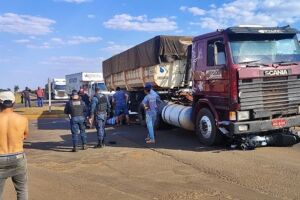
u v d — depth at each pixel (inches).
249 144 428.5
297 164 355.6
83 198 280.2
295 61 436.8
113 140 554.6
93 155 446.6
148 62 665.6
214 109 450.0
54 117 1045.2
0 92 223.9
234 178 315.3
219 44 440.8
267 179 308.2
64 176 349.7
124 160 408.8
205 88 470.0
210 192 281.7
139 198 275.1
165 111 589.0
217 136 453.1
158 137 562.3
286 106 431.5
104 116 503.2
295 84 435.8
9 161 215.5
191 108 516.1
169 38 630.5
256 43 432.5
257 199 261.9
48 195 291.1
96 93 503.2
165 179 324.2
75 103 484.1
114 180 328.8
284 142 434.3
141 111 715.4
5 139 216.2
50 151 492.7
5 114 220.2
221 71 436.8
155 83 641.6
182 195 277.9
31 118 1025.5
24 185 224.8
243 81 416.2
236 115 418.3
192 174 335.9
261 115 421.1
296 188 282.8
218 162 374.0
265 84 422.6
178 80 647.1
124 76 828.0
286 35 444.8
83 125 491.2
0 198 219.3
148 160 402.6
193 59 497.0
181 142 507.8
